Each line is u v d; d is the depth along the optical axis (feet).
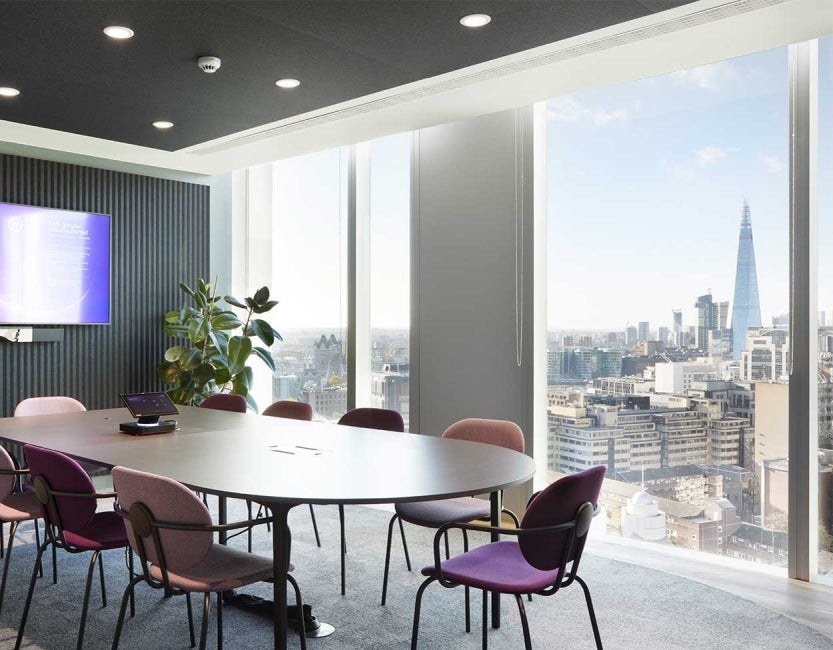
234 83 14.66
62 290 21.79
